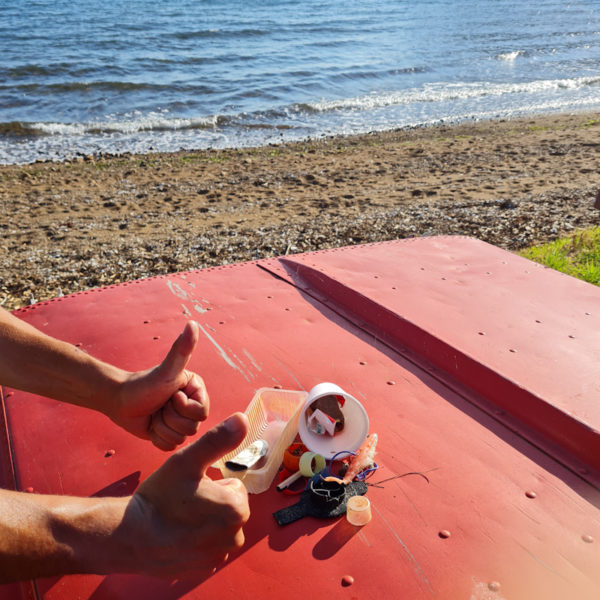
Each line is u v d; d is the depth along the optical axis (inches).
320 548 24.2
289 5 919.0
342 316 44.3
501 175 183.9
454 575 23.0
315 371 36.6
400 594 22.3
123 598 22.5
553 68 477.4
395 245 57.8
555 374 34.1
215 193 171.8
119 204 161.0
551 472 28.5
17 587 23.9
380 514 25.9
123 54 461.7
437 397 34.2
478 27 718.5
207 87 370.9
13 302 100.2
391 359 38.1
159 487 20.8
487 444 30.4
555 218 135.3
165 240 130.3
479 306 43.1
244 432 20.8
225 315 44.3
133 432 27.9
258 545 24.5
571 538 24.7
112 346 40.2
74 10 752.3
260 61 463.2
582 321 41.1
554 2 1061.1
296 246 124.3
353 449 28.7
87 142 258.4
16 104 319.9
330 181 185.2
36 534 17.7
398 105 352.8
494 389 33.6
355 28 677.3
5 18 657.6
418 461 29.0
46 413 33.4
